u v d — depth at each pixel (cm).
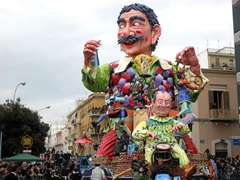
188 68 1251
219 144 2966
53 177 1930
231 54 3366
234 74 3048
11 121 3450
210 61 3284
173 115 1202
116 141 1202
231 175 1908
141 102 1206
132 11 1278
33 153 3728
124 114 1165
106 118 1288
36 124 3603
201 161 1174
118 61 1289
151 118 1080
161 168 945
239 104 2384
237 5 2361
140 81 1218
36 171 2058
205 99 2964
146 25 1276
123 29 1275
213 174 1157
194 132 2922
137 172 929
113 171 1121
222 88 3012
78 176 1995
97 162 1147
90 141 2148
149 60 1250
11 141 3338
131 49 1264
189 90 1252
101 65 1265
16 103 3506
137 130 1049
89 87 1235
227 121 2998
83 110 6269
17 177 961
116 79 1253
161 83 1245
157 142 1043
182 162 1026
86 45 1140
